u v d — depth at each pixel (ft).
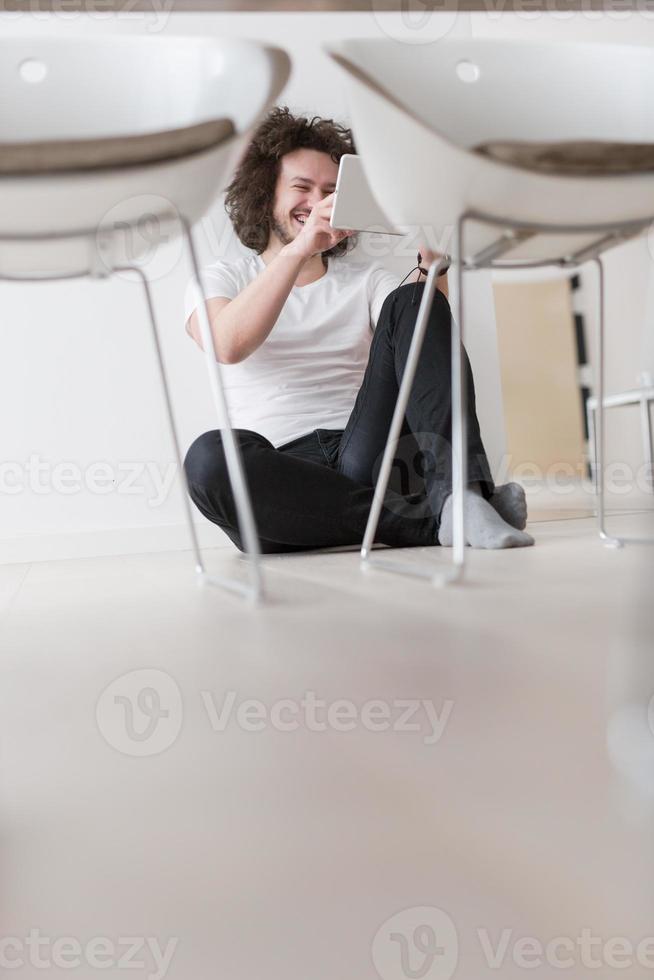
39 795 1.75
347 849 1.43
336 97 6.98
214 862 1.42
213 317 6.10
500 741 1.87
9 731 2.19
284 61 3.75
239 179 6.65
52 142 3.34
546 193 3.67
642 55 4.64
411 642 2.86
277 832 1.51
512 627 3.00
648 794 1.55
